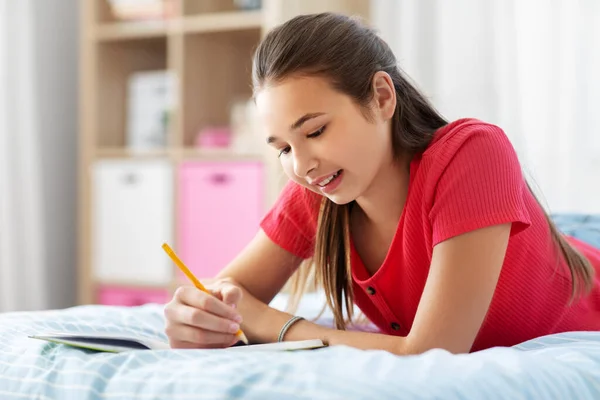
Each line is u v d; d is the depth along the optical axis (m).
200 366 0.81
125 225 2.97
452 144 1.05
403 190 1.13
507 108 2.63
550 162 2.57
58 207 3.21
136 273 2.95
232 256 2.76
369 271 1.22
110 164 3.01
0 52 2.92
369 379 0.72
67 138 3.27
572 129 2.54
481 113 2.68
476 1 2.68
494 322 1.17
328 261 1.22
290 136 0.99
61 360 0.91
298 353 0.89
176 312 1.05
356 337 1.04
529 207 1.16
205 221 2.81
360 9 2.96
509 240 1.12
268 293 1.31
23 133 2.99
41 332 1.13
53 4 3.21
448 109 2.71
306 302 1.64
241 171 2.74
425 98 1.19
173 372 0.80
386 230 1.17
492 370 0.78
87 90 3.07
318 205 1.24
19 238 3.00
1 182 2.93
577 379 0.85
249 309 1.19
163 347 1.02
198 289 1.07
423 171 1.08
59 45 3.24
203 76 3.03
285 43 0.99
